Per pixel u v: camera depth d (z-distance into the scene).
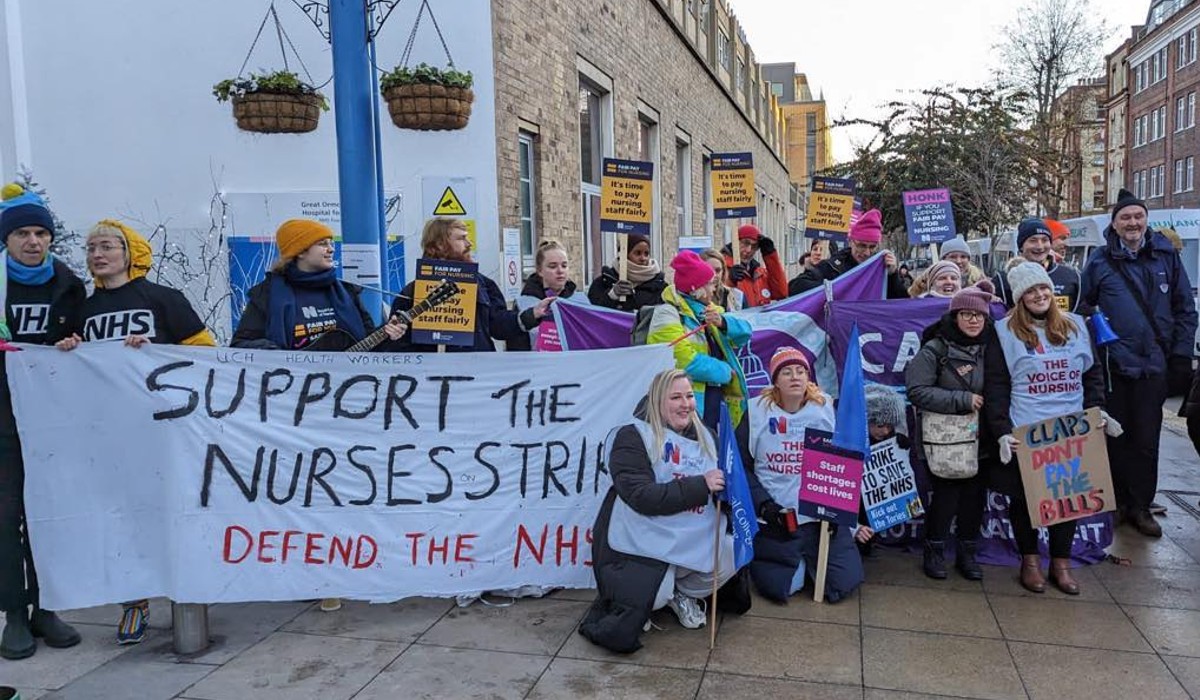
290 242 4.54
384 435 4.48
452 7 7.28
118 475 4.18
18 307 4.32
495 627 4.39
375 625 4.44
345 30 5.40
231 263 7.36
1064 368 4.79
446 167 7.34
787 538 4.70
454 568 4.52
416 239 7.34
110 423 4.16
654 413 4.26
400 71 6.96
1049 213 17.75
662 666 3.96
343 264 5.53
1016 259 6.40
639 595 4.03
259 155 7.36
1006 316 4.96
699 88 16.83
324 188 7.37
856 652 4.08
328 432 4.42
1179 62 51.72
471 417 4.56
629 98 11.66
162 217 7.42
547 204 8.66
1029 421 4.79
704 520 4.17
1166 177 53.25
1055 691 3.71
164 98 7.37
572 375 4.62
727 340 4.95
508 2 7.68
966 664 3.95
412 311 4.58
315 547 4.39
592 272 10.73
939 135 16.86
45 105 7.42
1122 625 4.35
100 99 7.39
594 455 4.62
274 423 4.36
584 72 9.81
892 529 5.49
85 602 4.14
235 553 4.29
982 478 4.96
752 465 4.82
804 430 4.72
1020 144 16.97
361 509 4.45
